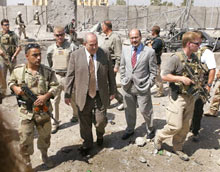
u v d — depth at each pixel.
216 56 8.85
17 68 2.91
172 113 3.11
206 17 27.47
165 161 3.41
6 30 5.49
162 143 3.83
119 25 25.84
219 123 4.52
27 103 2.87
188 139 3.96
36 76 2.89
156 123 4.55
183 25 12.01
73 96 4.31
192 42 2.86
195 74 3.02
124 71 3.80
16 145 0.68
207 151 3.64
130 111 3.90
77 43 4.30
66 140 3.98
